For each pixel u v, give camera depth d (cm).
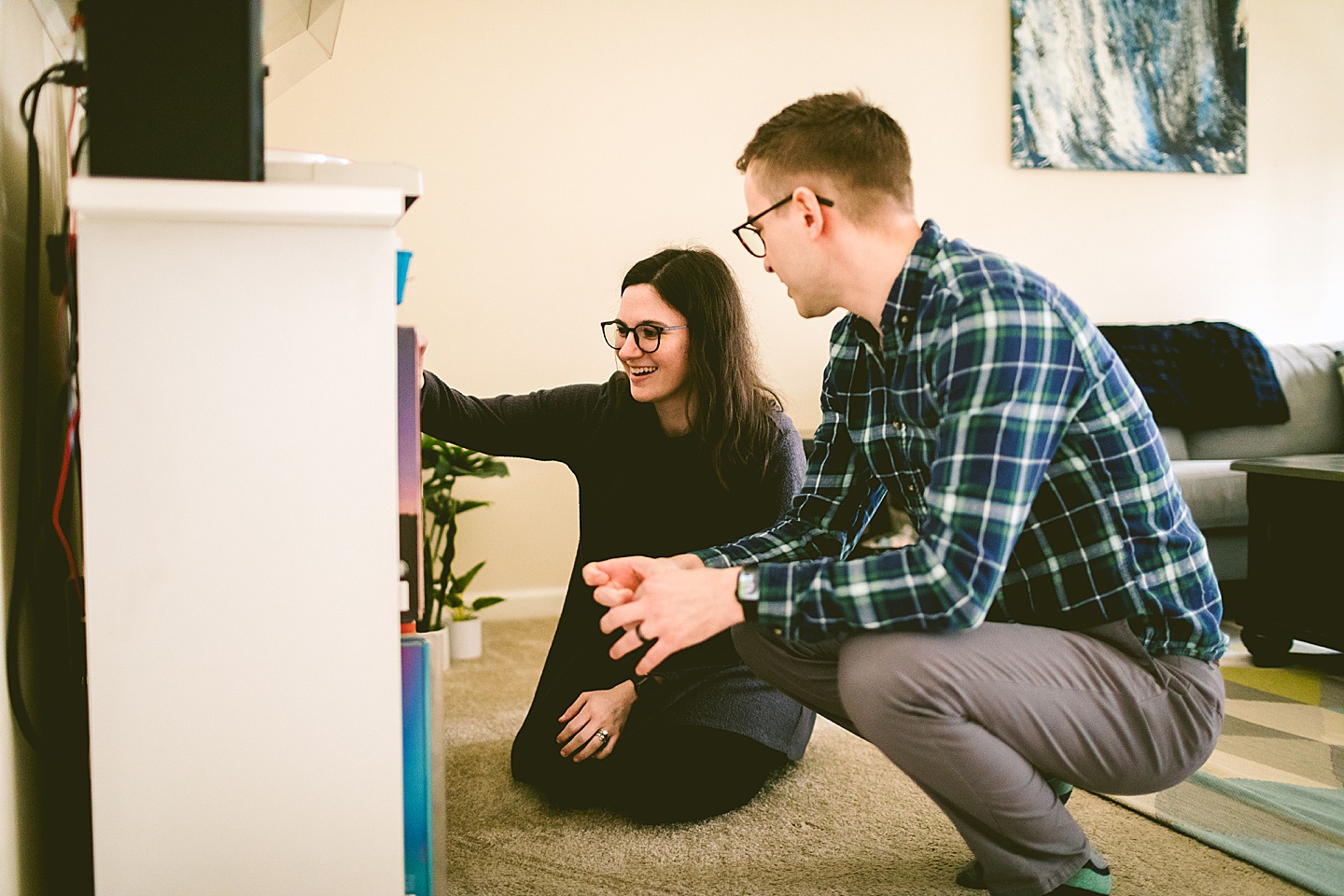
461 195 285
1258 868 123
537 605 294
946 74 328
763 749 137
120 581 75
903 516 288
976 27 330
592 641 146
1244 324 365
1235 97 356
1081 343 90
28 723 85
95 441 74
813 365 317
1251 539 231
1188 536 99
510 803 144
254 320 76
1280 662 230
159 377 75
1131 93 346
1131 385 95
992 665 93
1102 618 97
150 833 77
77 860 102
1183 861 125
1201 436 320
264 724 78
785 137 98
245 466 76
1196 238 358
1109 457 94
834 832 133
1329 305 373
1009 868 99
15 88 91
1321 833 133
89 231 73
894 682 93
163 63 76
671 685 138
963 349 86
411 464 96
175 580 76
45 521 95
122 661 76
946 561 85
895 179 97
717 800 137
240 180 77
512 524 293
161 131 76
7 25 87
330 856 80
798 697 116
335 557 78
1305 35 365
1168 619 97
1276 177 365
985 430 85
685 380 141
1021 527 90
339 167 90
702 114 304
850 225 97
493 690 210
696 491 143
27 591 92
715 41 305
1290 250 368
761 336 312
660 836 132
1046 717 95
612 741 135
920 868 122
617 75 296
